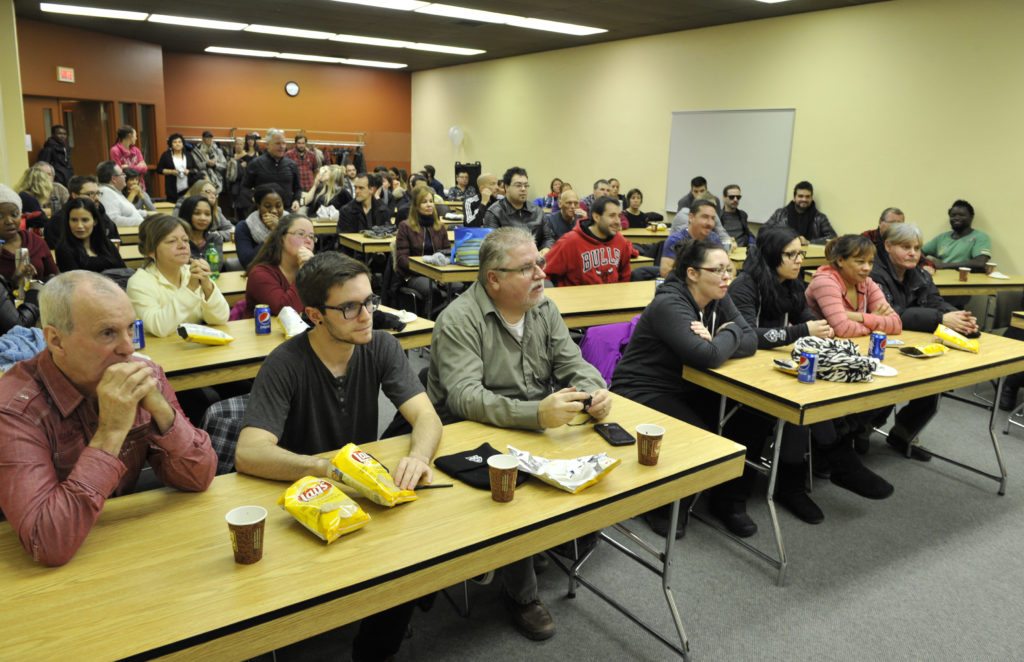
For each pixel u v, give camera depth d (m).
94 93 10.45
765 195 7.88
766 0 6.79
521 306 2.17
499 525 1.42
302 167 10.79
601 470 1.61
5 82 7.30
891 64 6.55
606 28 8.84
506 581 2.07
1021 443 3.70
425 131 15.00
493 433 1.92
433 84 14.45
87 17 9.20
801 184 7.23
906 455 3.53
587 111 10.41
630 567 2.46
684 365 2.69
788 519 2.84
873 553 2.60
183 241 2.91
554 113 11.10
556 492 1.58
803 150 7.42
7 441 1.26
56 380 1.36
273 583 1.20
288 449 1.85
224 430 1.86
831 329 3.20
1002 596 2.34
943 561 2.55
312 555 1.29
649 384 2.79
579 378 2.22
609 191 8.65
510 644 2.03
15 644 1.03
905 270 3.69
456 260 4.96
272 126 14.20
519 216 5.64
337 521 1.33
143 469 1.70
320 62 14.14
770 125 7.72
